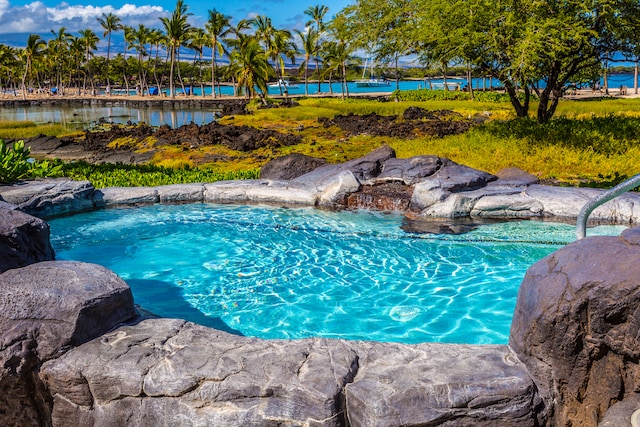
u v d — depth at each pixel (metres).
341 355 4.73
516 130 20.09
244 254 9.95
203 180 15.22
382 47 24.27
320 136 26.47
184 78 128.75
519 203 11.29
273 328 7.11
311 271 9.08
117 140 27.97
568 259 4.28
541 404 4.28
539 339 4.28
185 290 8.41
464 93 49.56
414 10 22.69
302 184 13.48
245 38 61.31
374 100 54.12
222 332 5.28
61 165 17.11
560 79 22.17
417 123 29.22
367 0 24.08
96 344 4.96
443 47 19.77
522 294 4.57
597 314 3.91
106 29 97.75
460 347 4.89
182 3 78.50
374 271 8.98
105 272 5.69
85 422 4.79
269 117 35.91
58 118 51.94
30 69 105.00
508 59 19.42
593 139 17.77
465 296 7.91
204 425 4.44
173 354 4.77
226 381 4.41
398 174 13.23
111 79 123.38
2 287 5.06
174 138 26.27
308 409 4.24
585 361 4.07
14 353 4.79
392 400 4.12
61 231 11.30
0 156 13.10
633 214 10.52
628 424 3.62
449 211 11.43
